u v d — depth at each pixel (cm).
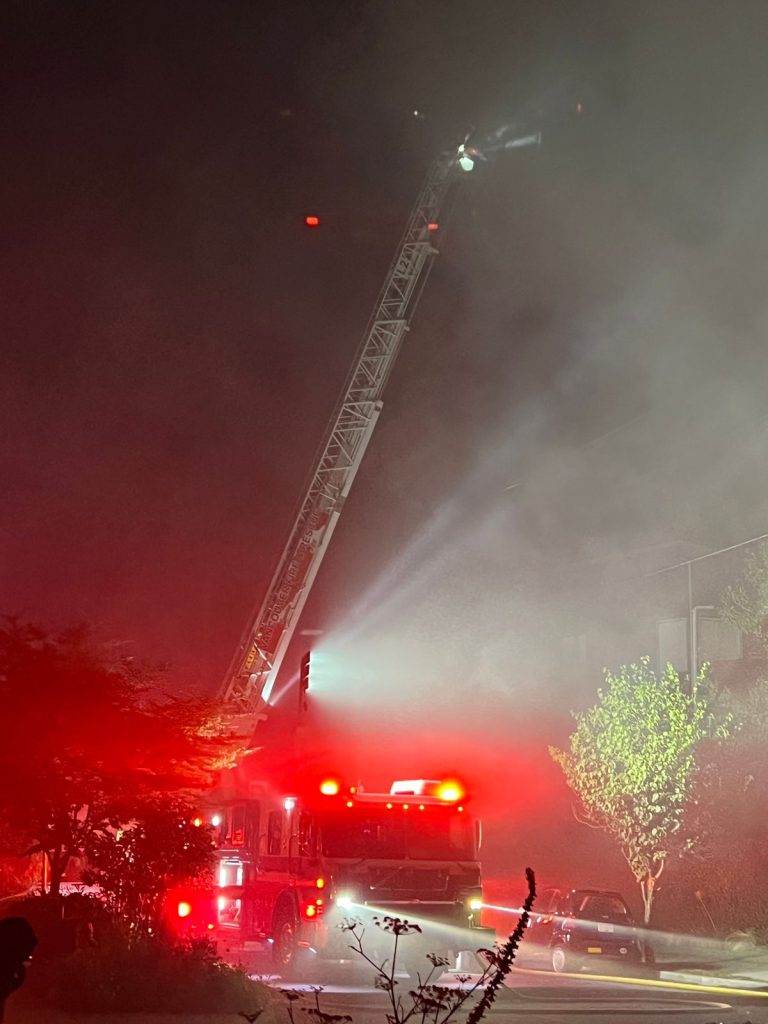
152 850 1820
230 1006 1446
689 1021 1574
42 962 1525
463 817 2166
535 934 3067
